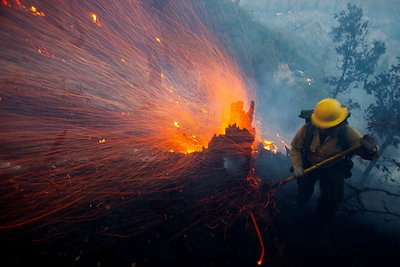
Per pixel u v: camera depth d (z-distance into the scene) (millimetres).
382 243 3824
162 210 3324
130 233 2957
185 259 2812
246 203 3695
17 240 2652
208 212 3430
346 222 4164
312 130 3430
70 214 3047
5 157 3711
